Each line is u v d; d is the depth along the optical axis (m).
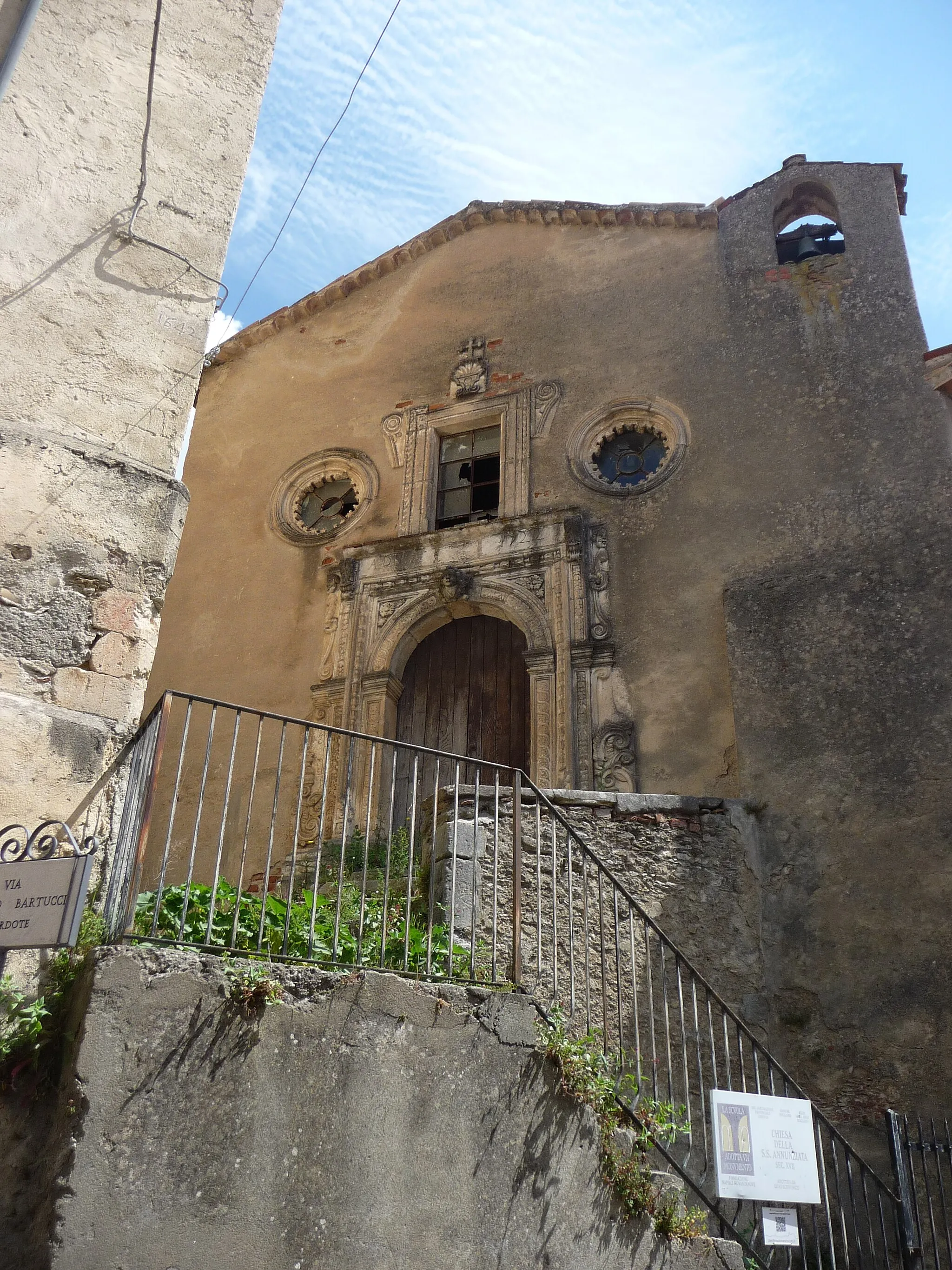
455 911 6.59
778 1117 5.64
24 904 4.02
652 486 11.22
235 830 10.99
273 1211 3.95
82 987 4.00
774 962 8.20
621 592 10.84
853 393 10.66
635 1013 5.75
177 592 12.85
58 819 4.61
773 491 10.56
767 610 9.75
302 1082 4.20
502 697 11.25
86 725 4.83
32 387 5.27
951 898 8.02
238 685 11.98
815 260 11.68
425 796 10.96
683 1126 5.82
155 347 5.67
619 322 12.39
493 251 13.70
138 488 5.35
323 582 12.28
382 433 12.97
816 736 8.98
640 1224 4.98
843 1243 6.50
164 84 6.23
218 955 4.28
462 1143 4.51
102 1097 3.75
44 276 5.49
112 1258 3.57
